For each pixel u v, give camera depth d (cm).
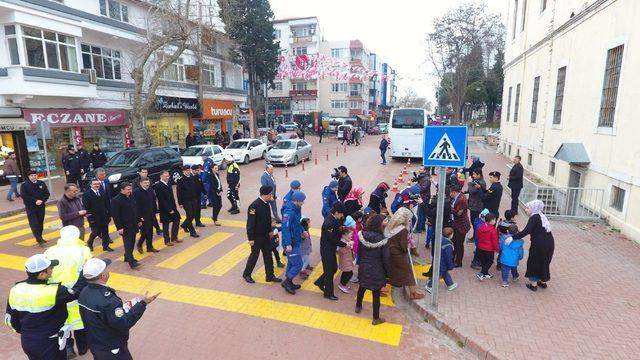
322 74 4597
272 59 3784
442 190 541
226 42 3142
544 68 1573
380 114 8450
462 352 488
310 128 5359
